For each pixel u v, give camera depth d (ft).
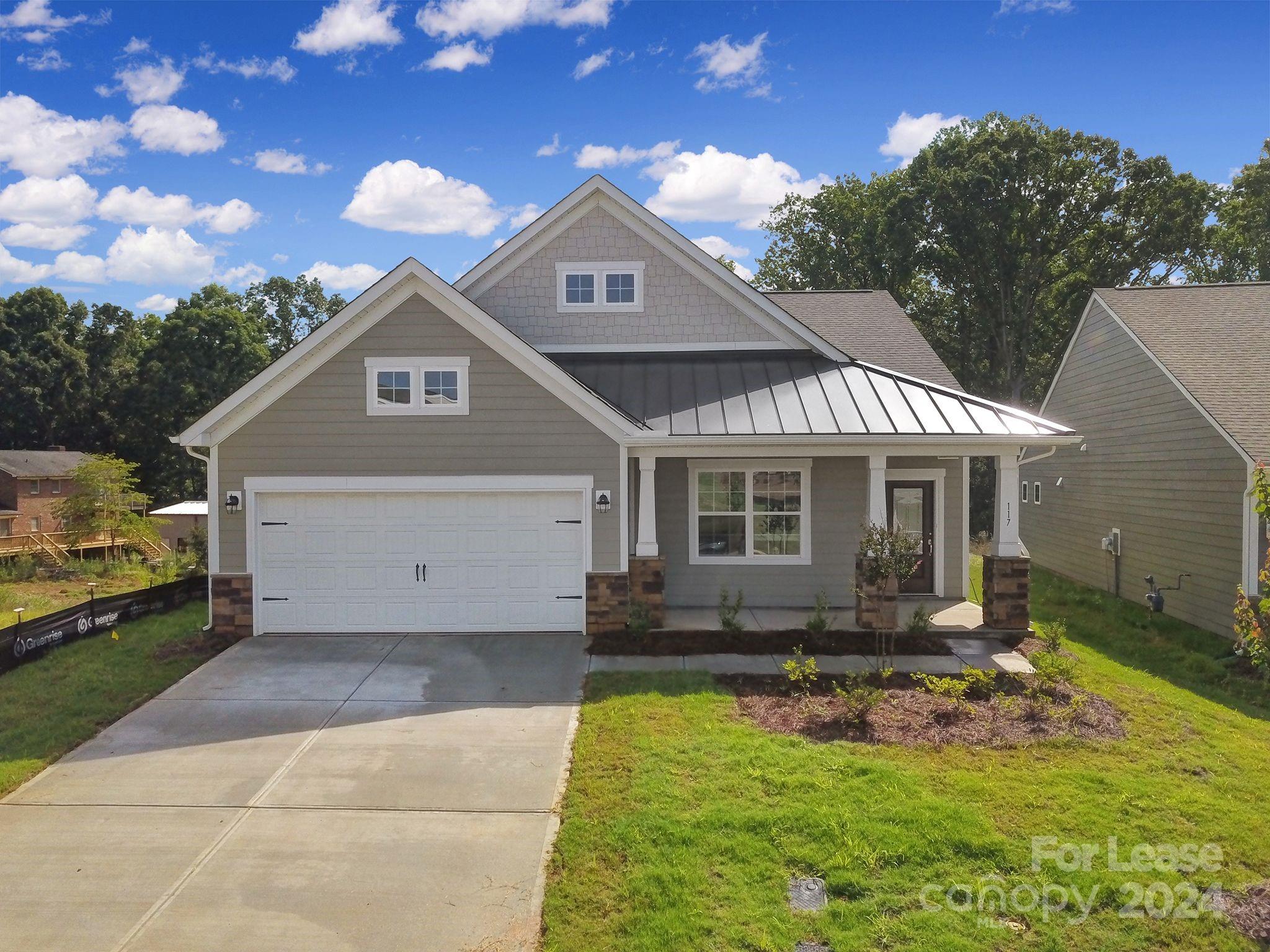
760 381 43.96
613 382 44.37
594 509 38.93
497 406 38.52
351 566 39.29
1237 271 126.72
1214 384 49.16
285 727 27.91
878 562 35.50
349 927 16.99
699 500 45.91
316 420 38.55
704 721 27.61
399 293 38.24
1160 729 27.48
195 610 47.19
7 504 130.11
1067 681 32.17
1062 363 69.72
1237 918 16.90
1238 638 42.86
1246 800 22.25
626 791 22.38
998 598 39.06
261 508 38.99
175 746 26.32
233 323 153.79
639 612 38.06
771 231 138.41
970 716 27.96
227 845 20.24
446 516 39.29
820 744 25.38
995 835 19.66
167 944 16.48
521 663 34.76
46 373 157.07
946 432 38.42
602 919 16.97
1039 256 117.70
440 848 20.08
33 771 24.35
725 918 16.76
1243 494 44.37
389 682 32.48
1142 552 55.72
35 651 35.78
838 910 16.94
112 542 113.19
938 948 15.85
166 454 155.94
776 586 45.83
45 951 16.30
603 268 47.26
